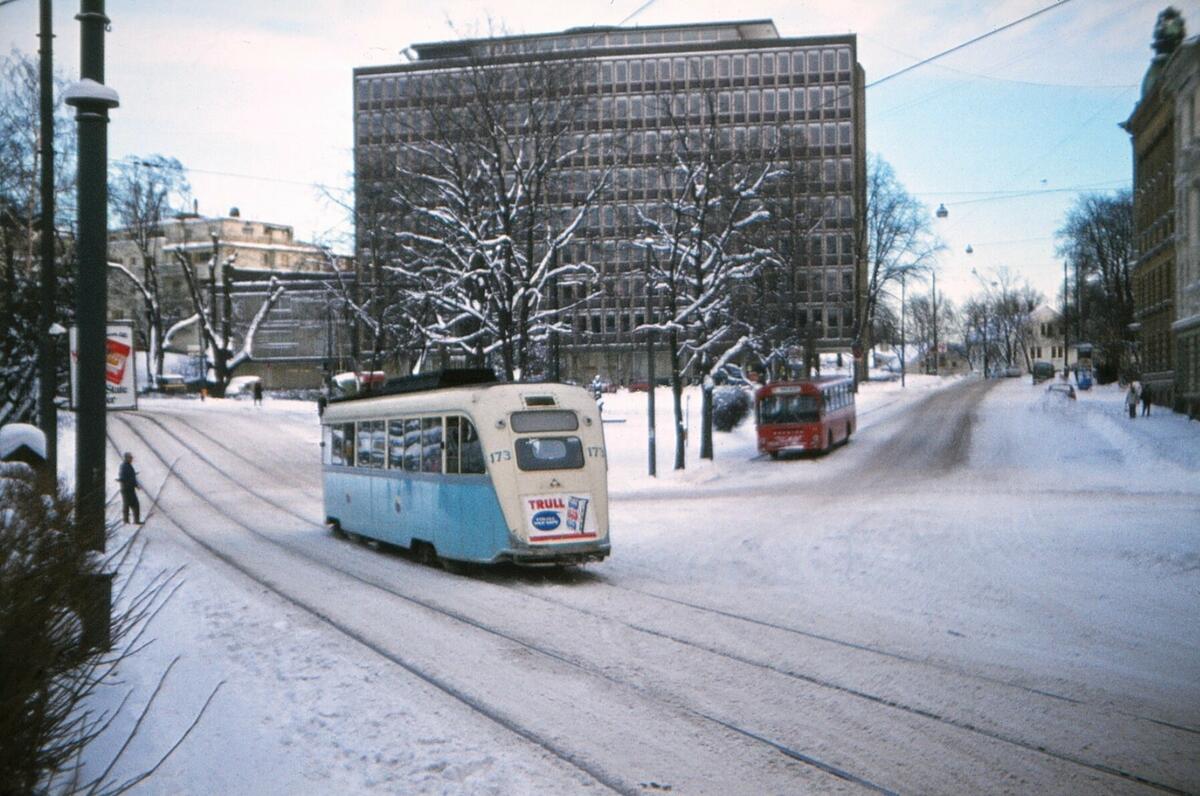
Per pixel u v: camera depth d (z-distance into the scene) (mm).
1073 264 86000
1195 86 41625
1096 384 84750
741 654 10859
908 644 11141
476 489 17344
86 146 11438
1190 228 43656
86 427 11406
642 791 6832
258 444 50281
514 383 17750
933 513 23531
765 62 80438
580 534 17062
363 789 6828
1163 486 27859
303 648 11492
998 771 7152
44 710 5867
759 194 39969
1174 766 7195
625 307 67750
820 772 7203
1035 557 17078
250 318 96062
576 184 42062
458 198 32375
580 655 11070
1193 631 11531
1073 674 9719
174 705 8852
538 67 33656
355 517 22641
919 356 142875
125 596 14203
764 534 21438
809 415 42094
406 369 58906
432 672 10391
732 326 41375
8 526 6668
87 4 11500
